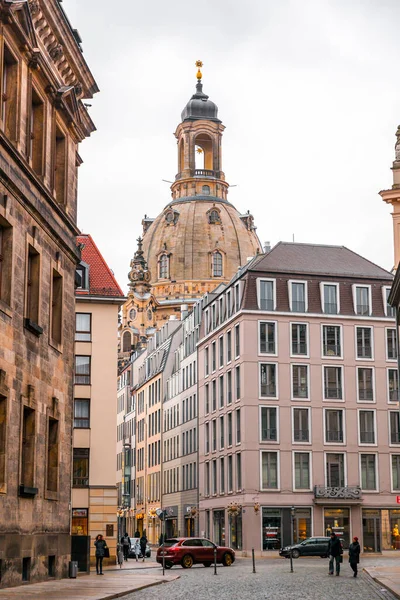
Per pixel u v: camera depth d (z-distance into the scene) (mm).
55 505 37219
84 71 41688
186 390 104562
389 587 34094
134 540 75688
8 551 30875
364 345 86312
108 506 61500
